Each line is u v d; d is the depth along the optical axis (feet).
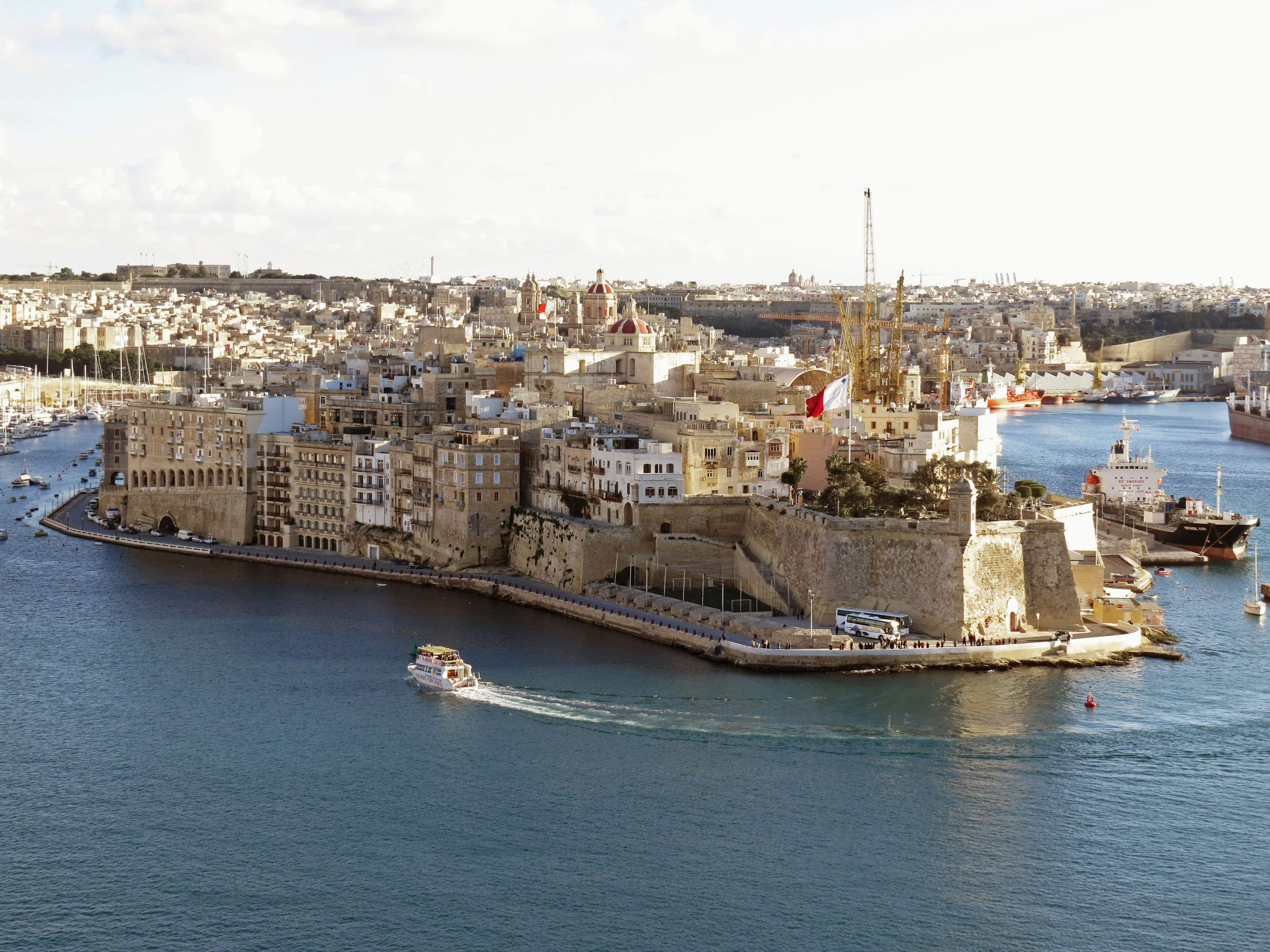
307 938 563.89
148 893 597.93
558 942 561.43
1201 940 566.36
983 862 622.13
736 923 574.97
